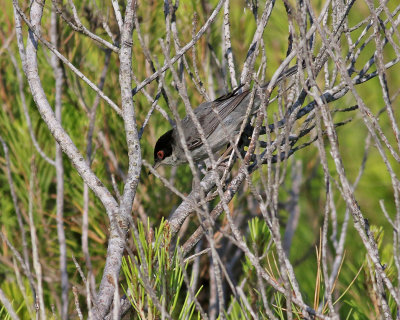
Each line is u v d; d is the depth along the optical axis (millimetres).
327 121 3863
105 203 4816
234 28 8609
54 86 8742
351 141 9531
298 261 8648
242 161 3846
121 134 8836
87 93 8828
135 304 4125
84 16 8672
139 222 4258
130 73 5227
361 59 8914
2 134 8656
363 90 9406
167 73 8570
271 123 8289
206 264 8938
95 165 8594
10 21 8969
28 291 5477
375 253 4301
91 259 8594
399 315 3979
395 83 9445
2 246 8555
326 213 3850
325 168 3814
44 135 8734
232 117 8234
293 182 9438
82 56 8852
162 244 4277
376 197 9477
